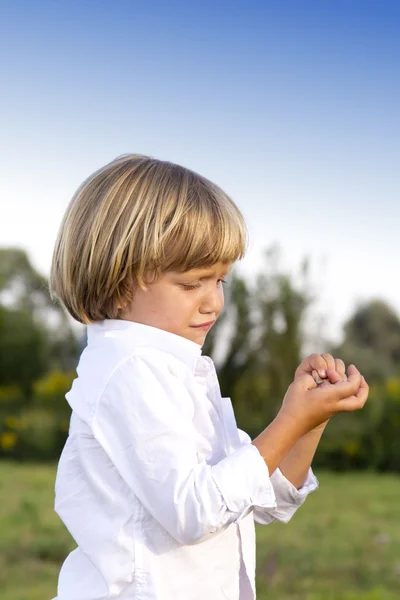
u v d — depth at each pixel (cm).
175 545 152
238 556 163
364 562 498
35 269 1902
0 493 744
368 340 1859
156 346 160
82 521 157
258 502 145
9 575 459
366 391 165
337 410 161
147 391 151
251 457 148
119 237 162
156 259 159
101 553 153
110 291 164
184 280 162
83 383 160
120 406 152
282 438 157
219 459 163
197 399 160
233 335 1095
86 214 168
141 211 162
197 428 160
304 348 1117
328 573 472
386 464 1063
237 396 1094
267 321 1088
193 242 160
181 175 169
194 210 161
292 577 461
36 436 1114
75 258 168
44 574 463
